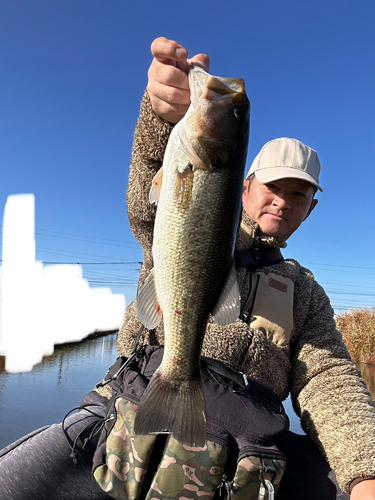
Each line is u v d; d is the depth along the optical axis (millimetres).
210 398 673
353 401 776
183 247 581
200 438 555
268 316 833
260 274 873
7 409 2209
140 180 763
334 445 737
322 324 905
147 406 570
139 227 822
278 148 918
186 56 588
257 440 645
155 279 601
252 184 944
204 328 599
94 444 759
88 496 721
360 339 4887
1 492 682
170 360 588
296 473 808
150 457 629
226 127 581
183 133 582
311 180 887
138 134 741
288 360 863
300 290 922
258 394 712
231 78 604
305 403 827
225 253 597
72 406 2357
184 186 575
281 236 918
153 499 606
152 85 637
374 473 670
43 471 709
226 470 634
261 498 614
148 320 604
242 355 795
